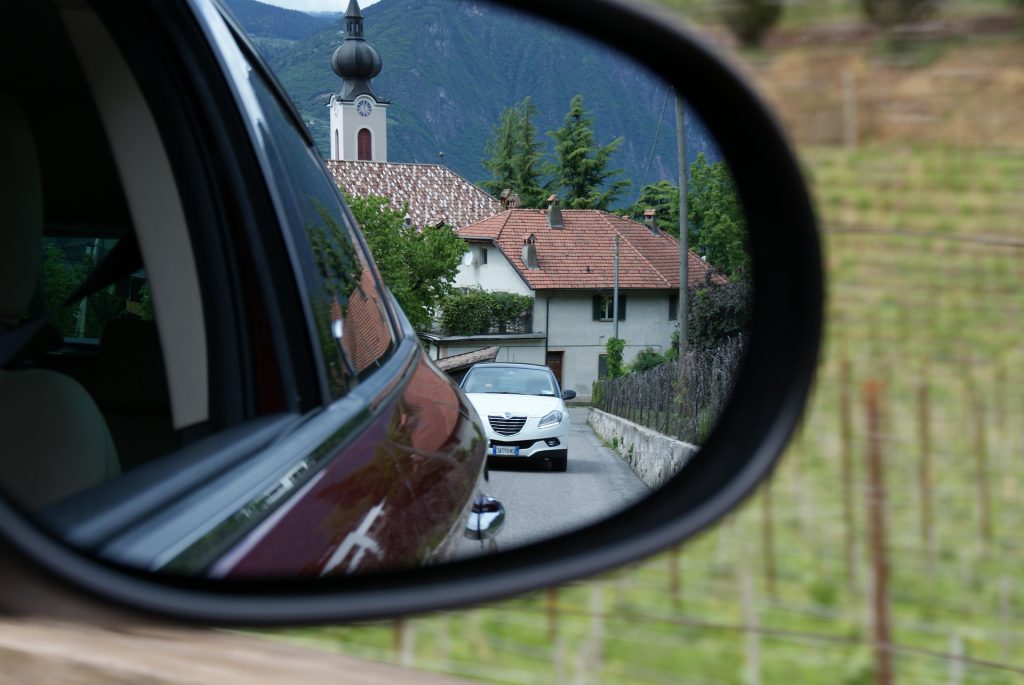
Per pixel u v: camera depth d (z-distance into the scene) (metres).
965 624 3.25
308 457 1.53
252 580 1.24
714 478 1.77
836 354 5.00
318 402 1.71
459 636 2.64
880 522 3.65
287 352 1.70
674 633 2.88
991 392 4.66
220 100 1.80
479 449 2.31
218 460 1.42
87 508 1.24
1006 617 3.31
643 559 1.69
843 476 4.00
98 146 2.03
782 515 3.68
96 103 1.62
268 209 1.82
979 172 7.21
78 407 1.44
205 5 1.91
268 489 1.39
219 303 1.63
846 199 7.03
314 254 1.99
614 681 2.76
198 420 1.57
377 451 1.68
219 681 1.35
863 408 4.39
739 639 2.96
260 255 1.74
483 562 1.56
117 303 2.03
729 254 2.19
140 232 1.61
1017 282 5.62
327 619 1.31
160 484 1.32
